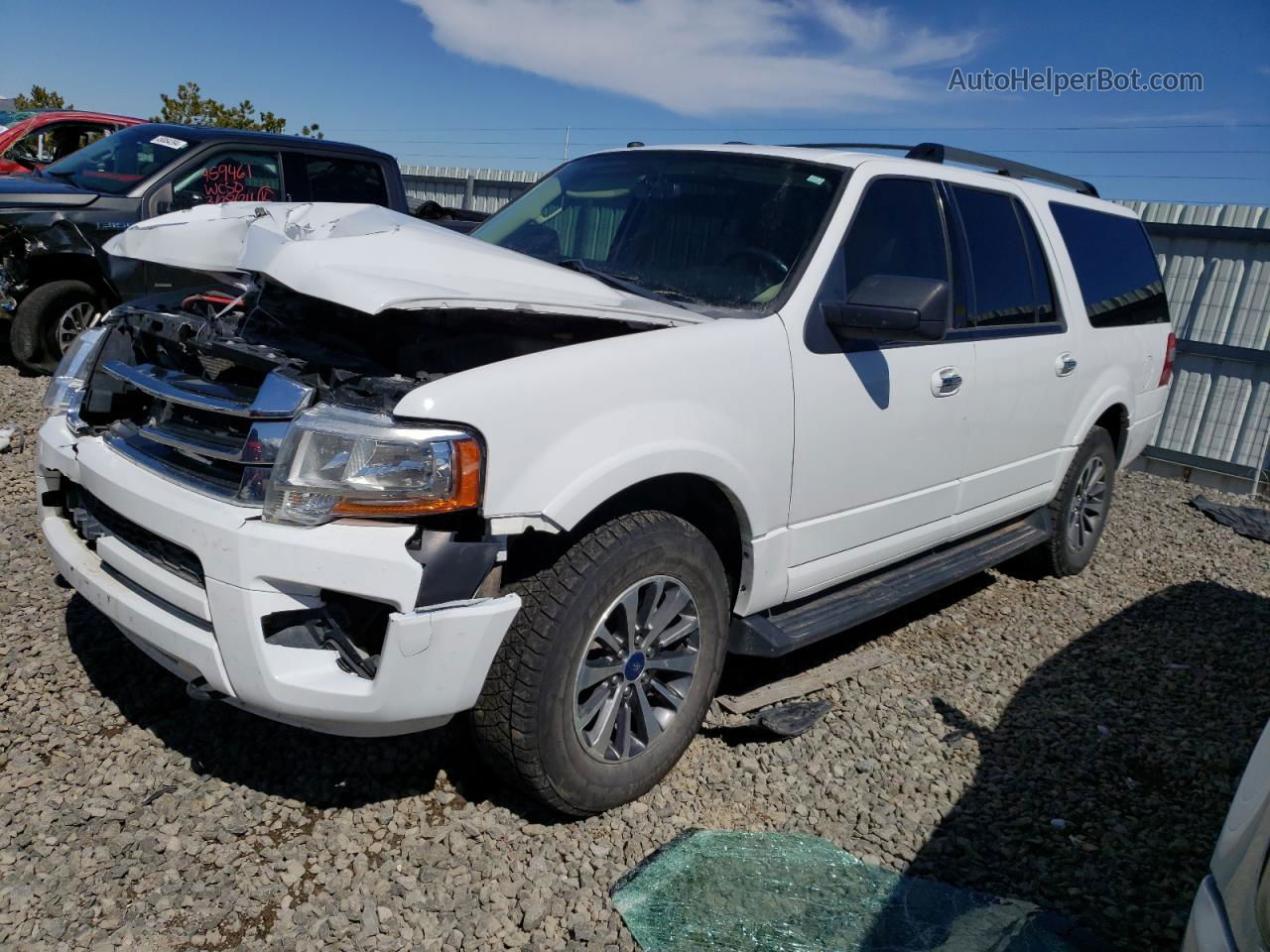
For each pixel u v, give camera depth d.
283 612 2.41
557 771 2.70
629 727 2.92
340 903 2.47
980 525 4.51
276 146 7.89
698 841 2.85
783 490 3.24
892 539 3.89
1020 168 4.93
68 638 3.58
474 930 2.44
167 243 3.10
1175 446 8.97
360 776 2.97
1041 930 2.59
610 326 3.01
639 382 2.77
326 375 2.63
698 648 3.07
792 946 2.46
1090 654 4.57
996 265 4.34
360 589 2.35
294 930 2.38
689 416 2.88
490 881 2.61
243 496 2.43
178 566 2.59
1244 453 8.55
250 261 2.80
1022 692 4.09
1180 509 7.78
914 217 3.88
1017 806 3.22
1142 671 4.42
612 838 2.85
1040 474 4.86
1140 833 3.12
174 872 2.51
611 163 4.24
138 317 3.10
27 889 2.41
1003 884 2.82
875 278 3.29
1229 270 8.60
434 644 2.41
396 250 2.82
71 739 3.02
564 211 4.15
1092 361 4.99
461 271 2.88
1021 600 5.21
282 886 2.52
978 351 4.09
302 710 2.43
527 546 2.69
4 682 3.27
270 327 3.08
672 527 2.86
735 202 3.68
